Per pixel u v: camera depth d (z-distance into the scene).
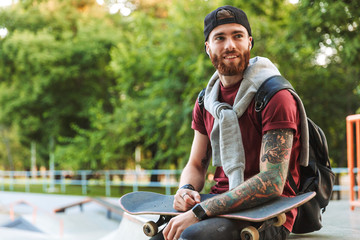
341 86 12.84
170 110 13.52
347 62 9.05
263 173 1.69
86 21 22.45
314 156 2.17
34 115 21.39
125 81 16.14
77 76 20.41
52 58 19.47
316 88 12.52
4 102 21.17
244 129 1.87
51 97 20.41
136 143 16.95
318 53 11.89
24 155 33.53
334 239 2.38
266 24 11.77
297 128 1.86
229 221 1.67
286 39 10.57
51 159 21.55
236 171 1.83
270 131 1.74
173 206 1.88
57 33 21.83
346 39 8.51
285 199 1.69
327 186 2.18
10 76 21.67
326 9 8.27
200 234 1.61
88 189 20.98
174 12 13.30
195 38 12.84
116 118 16.08
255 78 1.84
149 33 15.33
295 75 11.70
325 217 3.51
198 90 12.01
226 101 1.97
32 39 20.09
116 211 10.20
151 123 14.59
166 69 13.66
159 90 14.31
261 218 1.58
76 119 21.78
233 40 1.88
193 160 2.20
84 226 10.01
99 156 17.23
